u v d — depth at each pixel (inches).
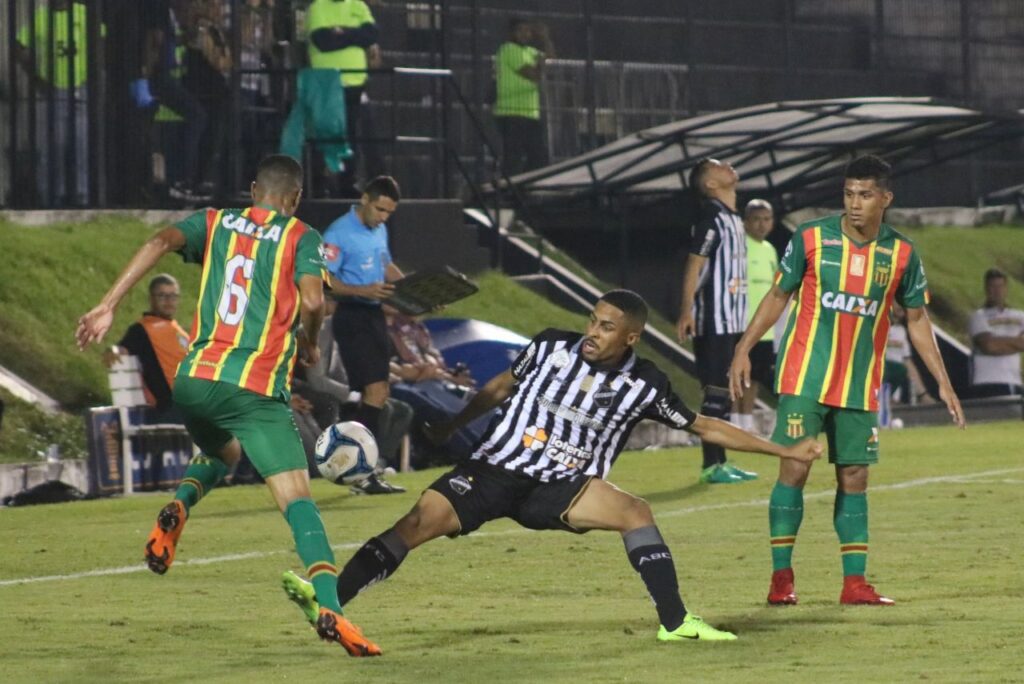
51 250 2484.0
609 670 890.7
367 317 1962.4
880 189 1141.7
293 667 913.5
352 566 982.4
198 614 1128.2
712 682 849.5
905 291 1168.2
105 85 2716.5
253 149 2888.8
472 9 3309.5
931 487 1956.2
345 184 2920.8
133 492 2052.2
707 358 2047.2
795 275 1162.6
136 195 2753.4
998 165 4212.6
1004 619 1060.5
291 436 994.1
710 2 3727.9
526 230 3336.6
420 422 2279.8
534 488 996.6
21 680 880.9
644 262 3420.3
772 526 1157.1
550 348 997.8
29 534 1622.8
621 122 3563.0
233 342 998.4
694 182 2054.6
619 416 994.1
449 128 3102.9
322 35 2832.2
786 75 3833.7
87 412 2017.7
